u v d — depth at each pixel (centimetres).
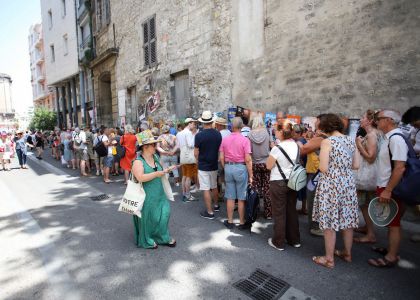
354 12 550
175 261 356
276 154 374
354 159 336
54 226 492
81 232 461
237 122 453
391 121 319
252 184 479
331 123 328
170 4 1082
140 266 346
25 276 330
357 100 555
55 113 3030
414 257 355
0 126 5331
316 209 337
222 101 892
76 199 670
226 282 309
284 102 705
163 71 1158
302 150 388
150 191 387
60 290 301
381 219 328
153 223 392
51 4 2312
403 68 486
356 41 550
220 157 468
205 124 509
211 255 370
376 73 523
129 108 1474
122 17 1445
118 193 715
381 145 350
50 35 2406
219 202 612
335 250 373
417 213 466
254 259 357
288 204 389
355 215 331
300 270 329
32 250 398
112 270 338
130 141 810
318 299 278
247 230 453
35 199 685
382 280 307
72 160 1159
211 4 896
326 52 603
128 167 815
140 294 290
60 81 2398
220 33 881
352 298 278
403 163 296
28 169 1212
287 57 690
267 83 748
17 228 488
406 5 477
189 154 607
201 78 964
